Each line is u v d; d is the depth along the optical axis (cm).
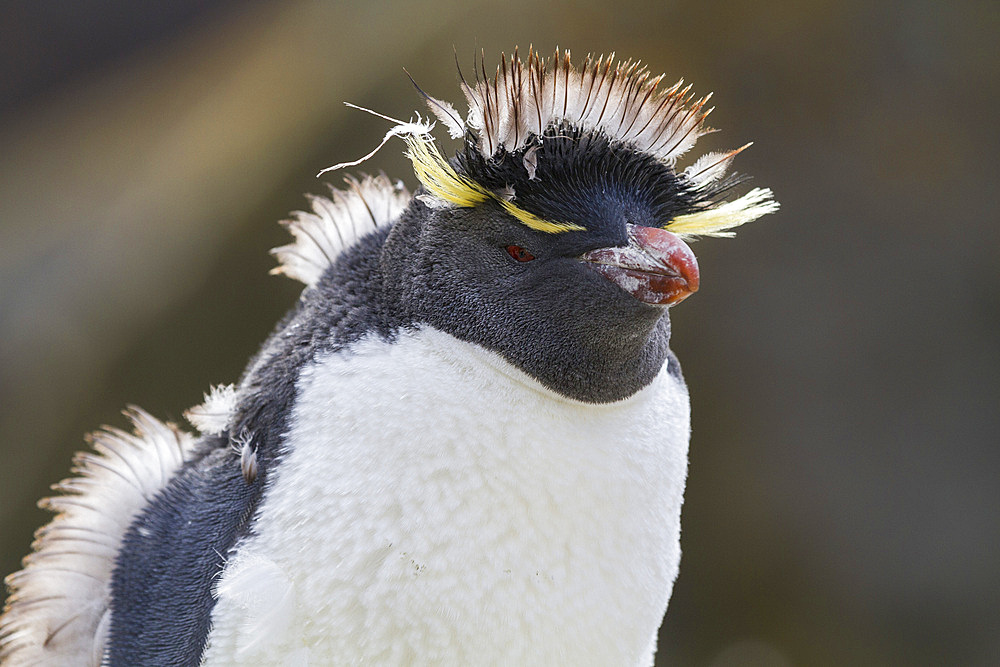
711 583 1023
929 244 997
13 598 447
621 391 373
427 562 352
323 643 359
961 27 1001
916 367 985
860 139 1010
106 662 397
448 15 1092
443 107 378
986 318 984
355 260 410
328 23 1179
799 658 1003
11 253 1225
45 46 1516
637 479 374
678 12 1027
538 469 359
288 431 376
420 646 356
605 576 366
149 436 473
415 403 360
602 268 356
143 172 1259
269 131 1134
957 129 1000
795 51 1015
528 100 360
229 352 1101
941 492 968
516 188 361
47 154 1408
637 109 370
